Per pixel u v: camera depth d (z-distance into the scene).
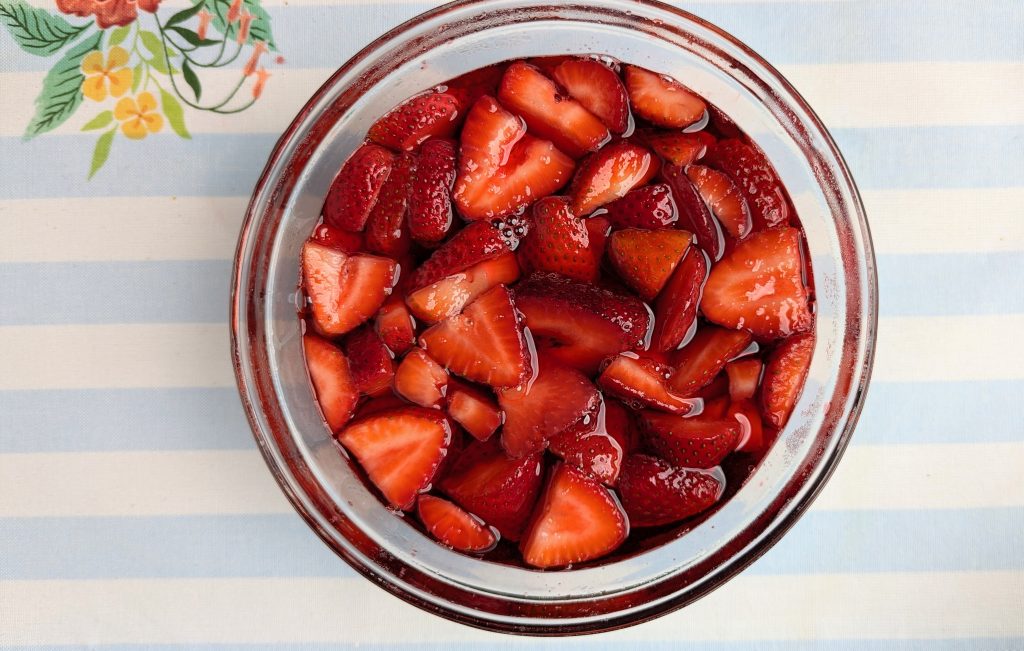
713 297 0.60
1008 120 0.65
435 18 0.62
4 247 0.65
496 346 0.59
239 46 0.65
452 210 0.60
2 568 0.65
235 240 0.65
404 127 0.61
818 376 0.62
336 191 0.61
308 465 0.61
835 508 0.65
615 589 0.61
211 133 0.65
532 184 0.61
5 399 0.65
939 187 0.65
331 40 0.65
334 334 0.61
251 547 0.65
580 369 0.60
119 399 0.65
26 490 0.65
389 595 0.65
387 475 0.60
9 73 0.65
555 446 0.60
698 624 0.65
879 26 0.65
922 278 0.65
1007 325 0.65
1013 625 0.65
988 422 0.65
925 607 0.65
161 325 0.65
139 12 0.65
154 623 0.65
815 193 0.62
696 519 0.61
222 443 0.65
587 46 0.62
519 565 0.61
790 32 0.65
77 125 0.65
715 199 0.60
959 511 0.65
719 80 0.62
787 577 0.65
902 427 0.65
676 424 0.60
